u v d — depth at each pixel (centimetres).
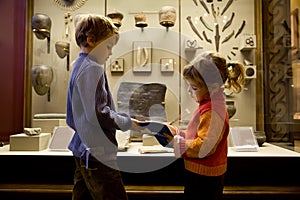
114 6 291
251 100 287
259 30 287
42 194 198
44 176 206
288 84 273
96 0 292
